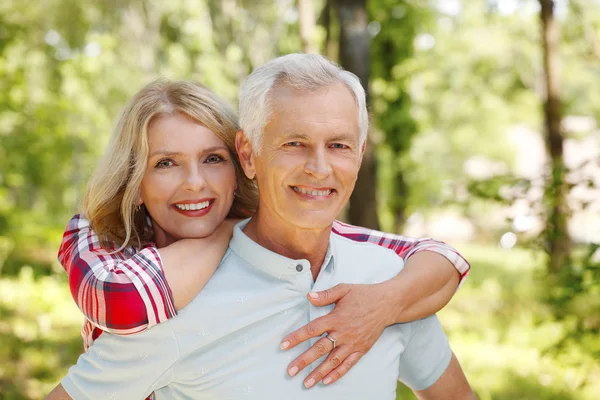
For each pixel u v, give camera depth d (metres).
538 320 4.02
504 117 23.31
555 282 3.73
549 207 3.56
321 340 1.67
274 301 1.71
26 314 7.65
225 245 1.82
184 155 1.87
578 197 3.52
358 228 2.13
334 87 1.65
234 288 1.71
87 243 1.83
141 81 16.64
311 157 1.62
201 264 1.71
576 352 4.25
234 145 1.95
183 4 15.66
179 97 1.89
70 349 6.34
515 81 22.22
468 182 3.88
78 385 1.67
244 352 1.68
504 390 5.28
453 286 1.93
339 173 1.65
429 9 13.71
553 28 9.38
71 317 7.66
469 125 23.77
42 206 13.69
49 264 10.59
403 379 2.00
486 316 7.91
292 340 1.65
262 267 1.73
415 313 1.82
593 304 3.74
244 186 2.08
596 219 3.76
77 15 16.92
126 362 1.63
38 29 13.01
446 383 1.98
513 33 20.12
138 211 2.02
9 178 9.48
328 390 1.69
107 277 1.60
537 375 5.56
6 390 5.10
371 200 6.83
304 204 1.65
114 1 17.20
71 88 12.11
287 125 1.62
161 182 1.87
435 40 21.22
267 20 15.40
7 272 9.98
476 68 21.86
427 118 21.02
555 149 9.41
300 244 1.75
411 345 1.91
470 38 21.02
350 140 1.66
